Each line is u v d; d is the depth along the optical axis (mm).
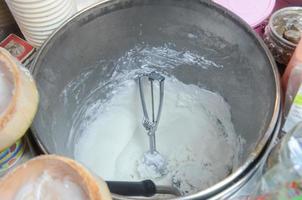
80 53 713
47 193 455
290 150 541
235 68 719
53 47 651
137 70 825
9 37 741
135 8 703
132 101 846
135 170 787
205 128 813
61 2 690
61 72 692
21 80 530
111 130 832
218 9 666
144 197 636
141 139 818
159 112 813
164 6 703
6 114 504
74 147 772
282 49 705
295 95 625
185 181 756
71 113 759
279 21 736
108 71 792
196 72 798
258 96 664
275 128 577
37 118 611
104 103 838
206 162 771
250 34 645
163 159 790
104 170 790
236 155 730
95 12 676
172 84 843
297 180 509
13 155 586
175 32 746
